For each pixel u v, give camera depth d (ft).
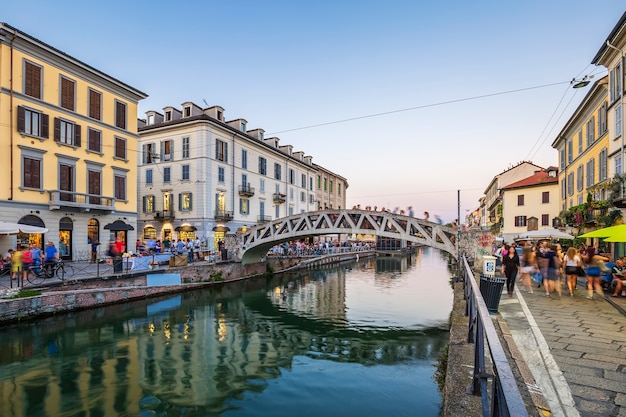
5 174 66.59
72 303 50.03
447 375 17.51
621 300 32.48
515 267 36.94
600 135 68.69
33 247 61.87
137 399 27.71
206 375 32.55
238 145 130.00
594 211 64.95
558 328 23.50
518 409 6.12
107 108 87.76
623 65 56.80
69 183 78.43
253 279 93.81
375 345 41.78
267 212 146.82
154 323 50.14
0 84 66.08
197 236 112.98
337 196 226.17
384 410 25.85
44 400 27.35
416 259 182.19
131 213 93.04
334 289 82.02
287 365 35.12
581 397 14.05
